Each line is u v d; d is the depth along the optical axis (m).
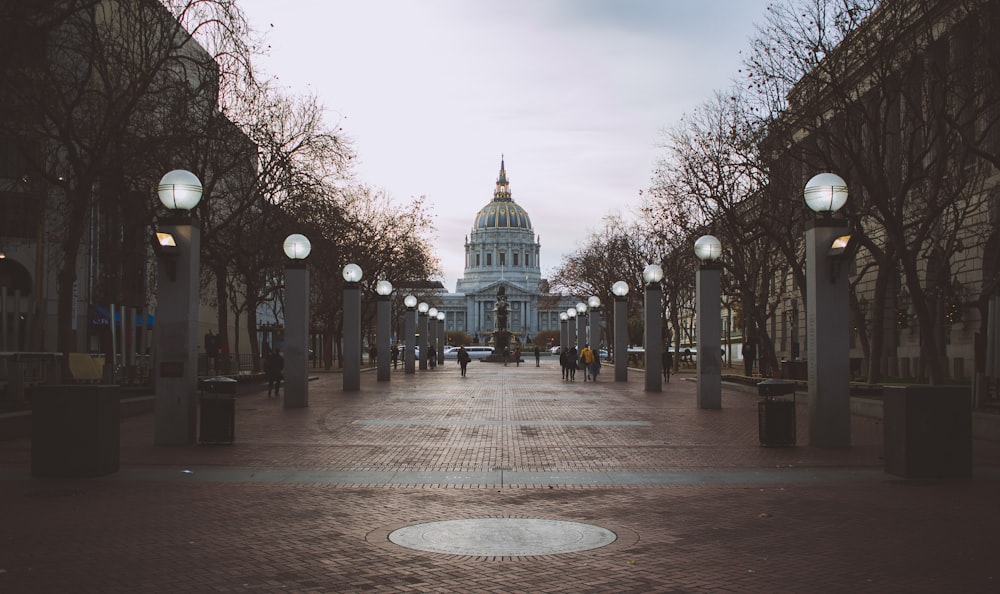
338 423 23.08
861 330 39.22
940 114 25.55
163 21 24.94
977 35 26.25
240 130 34.22
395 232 68.31
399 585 7.90
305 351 28.92
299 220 41.41
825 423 17.89
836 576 8.18
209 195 34.00
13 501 11.88
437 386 42.44
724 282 54.75
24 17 20.03
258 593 7.64
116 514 11.02
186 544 9.43
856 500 12.08
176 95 28.00
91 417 13.88
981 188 35.84
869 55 27.61
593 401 31.56
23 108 24.39
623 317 46.53
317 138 37.72
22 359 26.80
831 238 17.88
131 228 31.92
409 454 16.89
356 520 10.73
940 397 13.94
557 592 7.69
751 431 21.23
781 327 72.44
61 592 7.61
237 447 17.81
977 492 12.70
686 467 15.32
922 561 8.73
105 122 25.48
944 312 39.50
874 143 26.89
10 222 40.50
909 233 37.75
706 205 40.25
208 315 70.44
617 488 13.20
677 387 41.44
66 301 26.53
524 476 14.30
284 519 10.77
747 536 9.86
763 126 34.38
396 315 88.75
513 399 32.62
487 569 8.45
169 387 18.09
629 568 8.48
